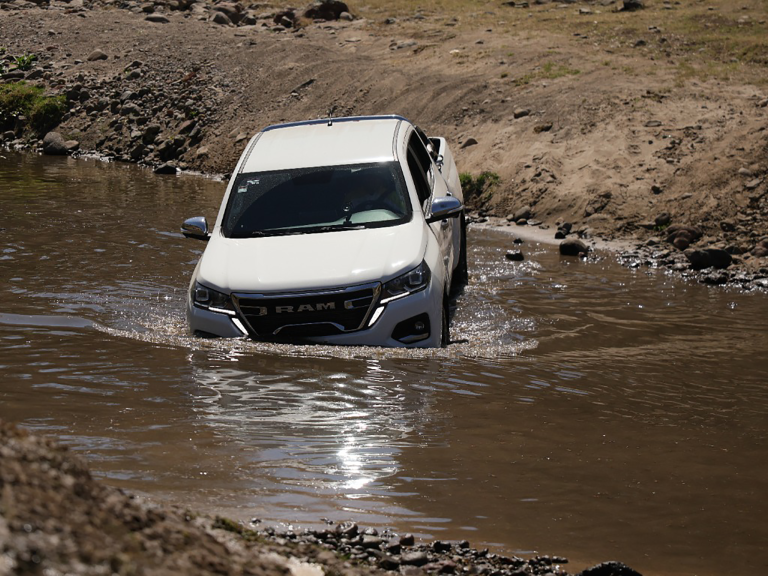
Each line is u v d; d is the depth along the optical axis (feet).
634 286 63.72
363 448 29.78
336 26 176.04
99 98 148.05
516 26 161.48
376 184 51.39
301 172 52.95
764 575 22.80
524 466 29.17
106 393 34.30
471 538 24.08
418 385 37.37
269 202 51.37
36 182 106.32
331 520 24.22
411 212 50.03
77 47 170.60
